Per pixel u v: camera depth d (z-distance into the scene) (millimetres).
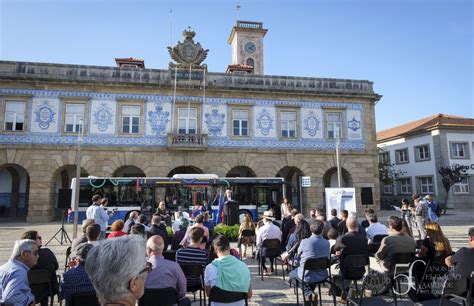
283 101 26219
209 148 24516
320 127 26531
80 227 19641
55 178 23078
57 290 5707
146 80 24359
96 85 23516
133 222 10375
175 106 24562
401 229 6418
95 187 18609
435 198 37844
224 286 4641
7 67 22672
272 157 25453
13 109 22625
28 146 22375
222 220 16719
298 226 8578
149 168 23641
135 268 1761
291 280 6977
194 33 26016
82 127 23156
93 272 1740
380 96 27594
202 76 25141
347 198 16109
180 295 4781
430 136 38906
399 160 43469
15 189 26672
